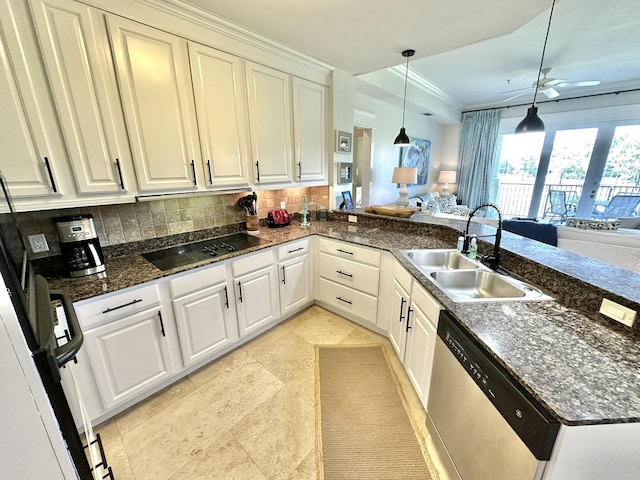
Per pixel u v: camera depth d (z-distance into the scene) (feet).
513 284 5.04
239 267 6.91
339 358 7.13
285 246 8.02
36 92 4.24
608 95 16.12
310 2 5.39
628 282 4.05
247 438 5.04
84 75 4.63
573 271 4.49
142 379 5.56
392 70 12.77
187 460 4.67
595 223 10.89
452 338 3.99
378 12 5.75
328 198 10.33
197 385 6.25
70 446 2.09
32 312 2.25
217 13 5.80
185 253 6.78
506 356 3.08
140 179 5.49
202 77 6.06
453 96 18.67
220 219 8.17
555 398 2.51
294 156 8.50
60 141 4.55
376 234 8.64
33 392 1.67
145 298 5.34
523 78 14.74
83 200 4.92
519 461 2.75
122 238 6.37
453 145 23.04
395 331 6.89
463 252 6.68
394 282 6.93
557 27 9.29
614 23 9.01
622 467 2.56
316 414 5.52
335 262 8.52
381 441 4.98
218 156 6.61
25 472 1.63
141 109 5.32
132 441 4.98
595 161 17.08
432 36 6.81
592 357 3.08
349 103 9.96
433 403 4.70
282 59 7.56
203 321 6.39
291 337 8.00
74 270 5.20
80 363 4.69
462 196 22.75
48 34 4.23
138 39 5.11
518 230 11.28
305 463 4.62
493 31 6.57
